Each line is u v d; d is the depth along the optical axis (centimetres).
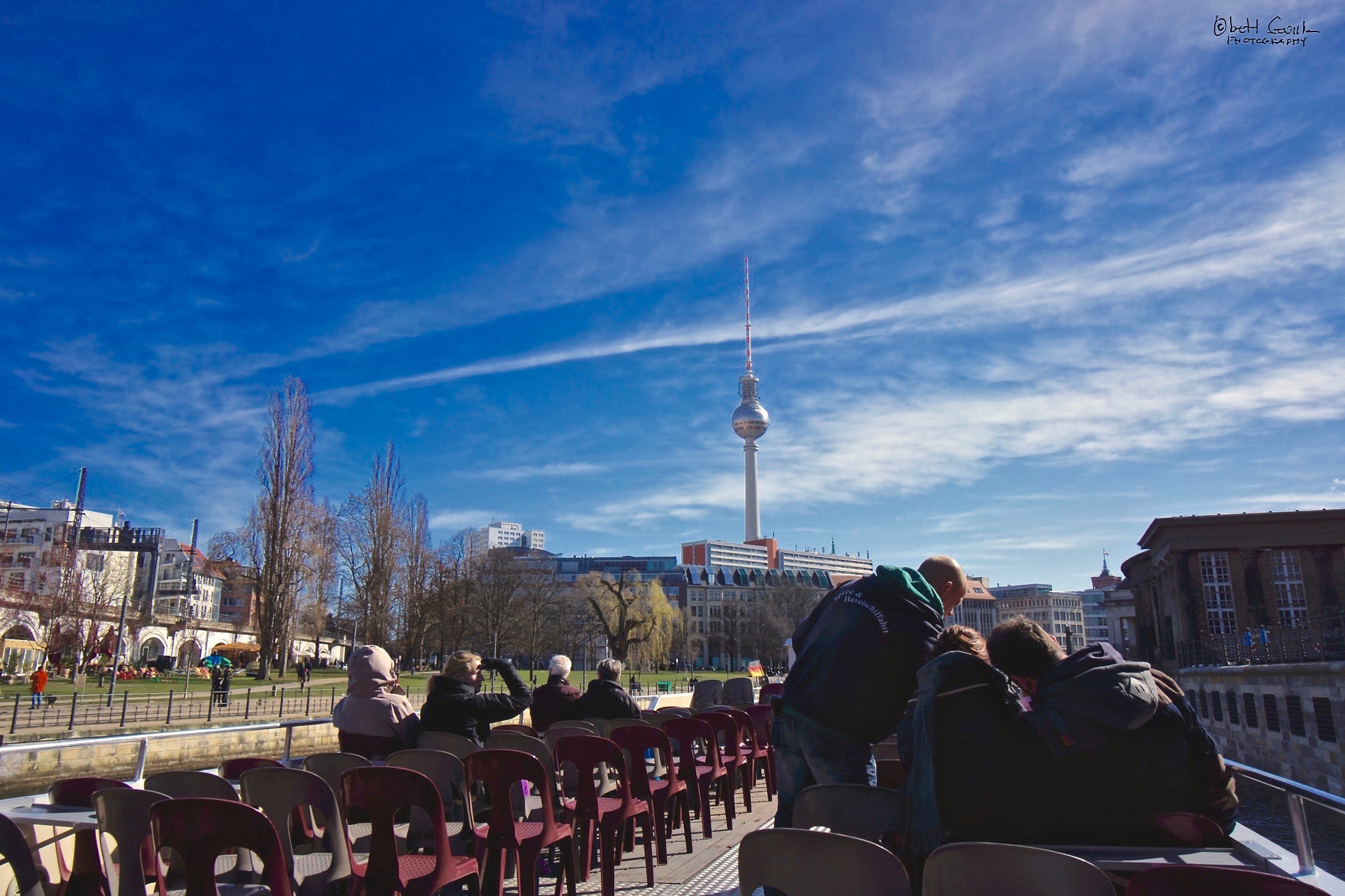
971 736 384
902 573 493
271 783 485
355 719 721
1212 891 239
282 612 5512
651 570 16888
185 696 3875
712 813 947
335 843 485
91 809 529
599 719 941
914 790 394
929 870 294
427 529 6762
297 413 5612
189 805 399
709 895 612
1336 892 332
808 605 12462
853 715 480
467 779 556
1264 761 3662
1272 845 404
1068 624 19400
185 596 7550
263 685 5088
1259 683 3662
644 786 669
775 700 536
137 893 452
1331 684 2856
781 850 314
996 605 19600
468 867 499
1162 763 374
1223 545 5875
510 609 7175
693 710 1277
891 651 475
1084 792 374
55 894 508
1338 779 2792
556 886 631
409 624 6475
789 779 528
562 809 678
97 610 5969
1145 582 8450
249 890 476
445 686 765
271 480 5534
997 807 376
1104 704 365
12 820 469
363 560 6081
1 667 5838
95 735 2584
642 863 721
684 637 13112
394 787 462
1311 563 5788
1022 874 277
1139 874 248
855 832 416
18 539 9288
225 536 5975
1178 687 414
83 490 6825
